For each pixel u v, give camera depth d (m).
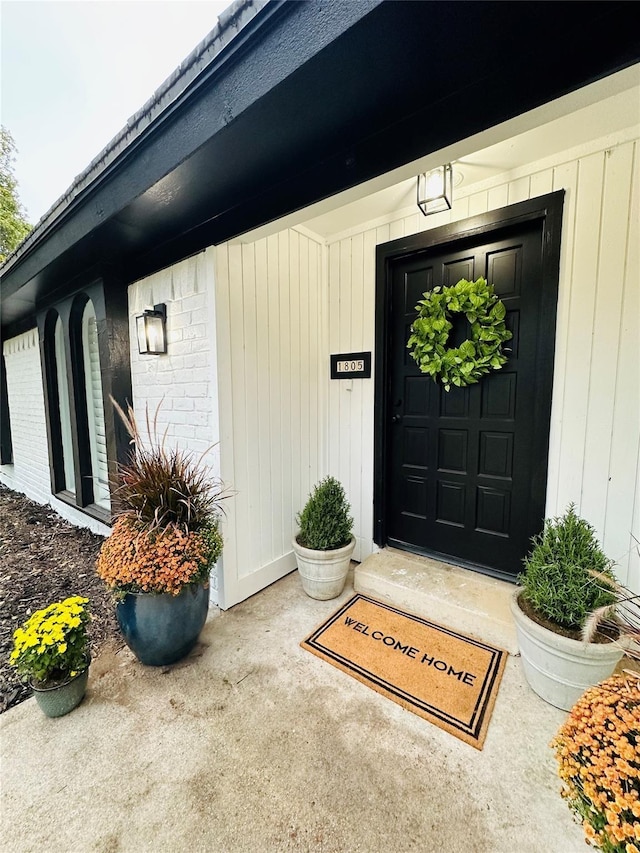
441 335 2.46
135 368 2.90
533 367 2.22
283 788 1.28
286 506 2.83
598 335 1.96
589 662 1.47
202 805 1.23
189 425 2.49
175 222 2.20
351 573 2.84
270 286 2.58
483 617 2.03
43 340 3.99
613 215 1.88
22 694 1.71
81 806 1.23
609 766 0.88
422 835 1.15
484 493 2.47
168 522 1.93
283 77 1.15
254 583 2.56
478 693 1.68
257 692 1.70
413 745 1.44
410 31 0.99
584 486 2.05
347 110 1.32
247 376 2.45
